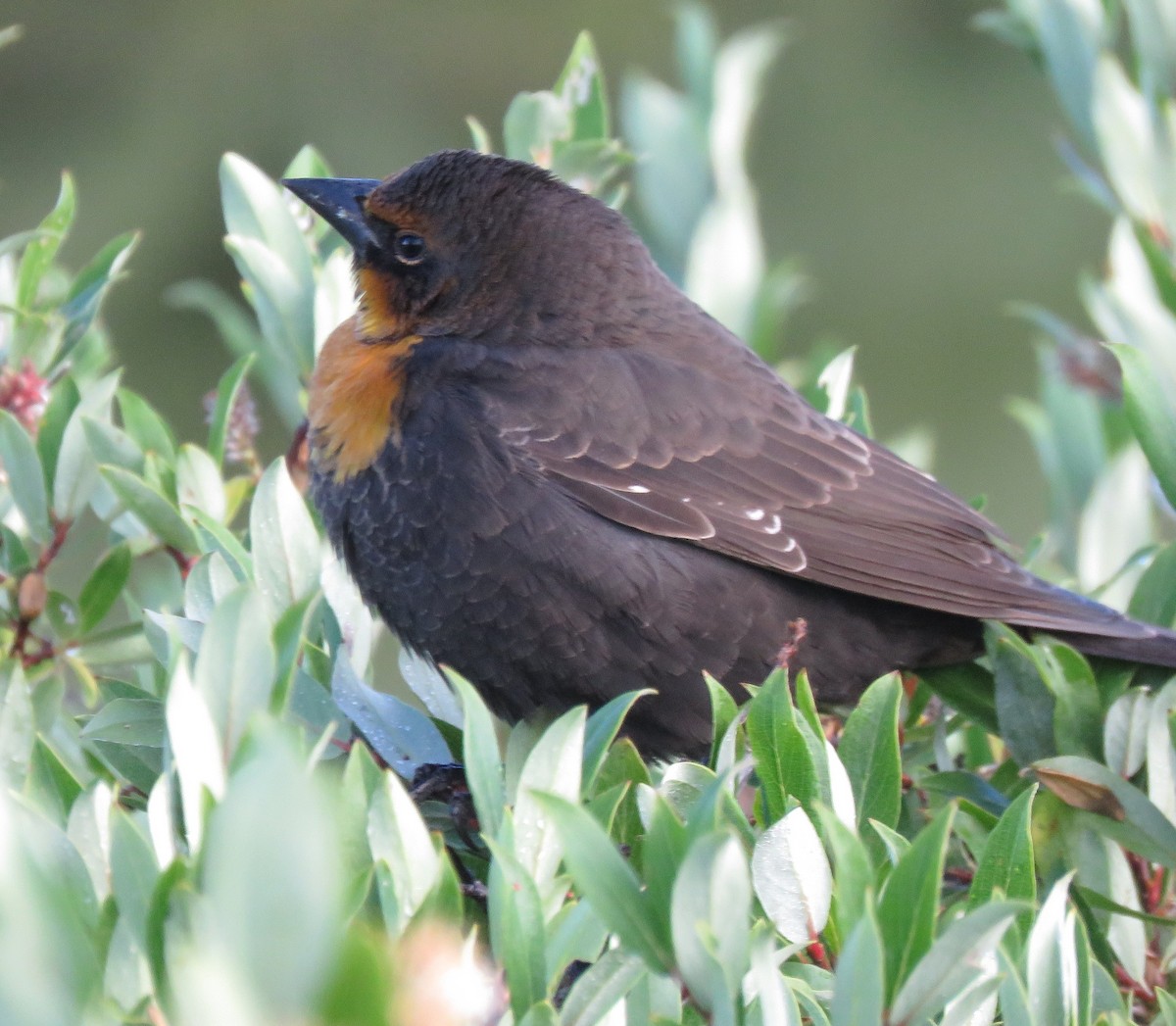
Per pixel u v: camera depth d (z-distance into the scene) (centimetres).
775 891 455
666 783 519
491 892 400
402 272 823
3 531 655
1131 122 775
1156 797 566
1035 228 1795
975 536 812
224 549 589
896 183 1819
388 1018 264
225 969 251
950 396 1752
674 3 1814
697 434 783
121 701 542
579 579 749
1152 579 769
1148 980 571
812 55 1848
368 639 732
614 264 823
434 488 753
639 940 378
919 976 370
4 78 1698
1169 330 793
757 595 770
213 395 750
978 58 1841
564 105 863
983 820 577
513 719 784
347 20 1750
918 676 796
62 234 698
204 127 1708
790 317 1780
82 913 379
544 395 771
